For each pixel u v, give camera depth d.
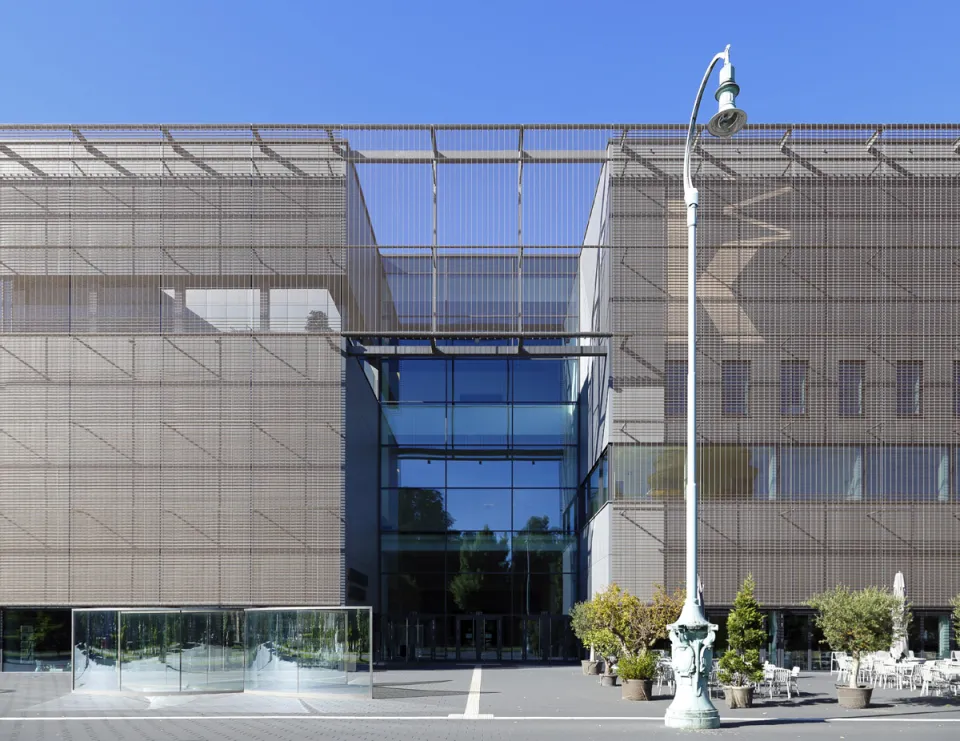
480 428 38.62
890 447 29.73
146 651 23.03
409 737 15.73
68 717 18.69
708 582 29.19
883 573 29.22
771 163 30.47
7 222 30.27
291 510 29.44
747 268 30.25
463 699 21.70
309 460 29.56
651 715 18.66
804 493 29.55
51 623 29.39
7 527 29.41
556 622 37.28
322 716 18.67
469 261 32.72
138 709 19.98
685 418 29.77
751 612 20.25
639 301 30.17
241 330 29.94
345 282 30.11
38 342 29.94
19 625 29.41
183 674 22.88
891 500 29.48
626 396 29.88
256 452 29.61
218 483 29.50
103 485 29.48
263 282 30.16
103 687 23.09
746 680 21.34
